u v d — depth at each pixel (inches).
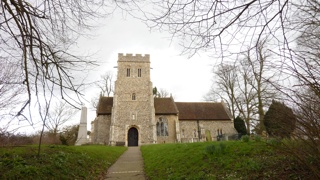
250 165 308.0
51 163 360.5
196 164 384.2
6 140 395.2
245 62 183.9
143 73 1526.8
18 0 158.6
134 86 1487.5
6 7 158.4
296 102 163.9
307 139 173.3
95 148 684.1
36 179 298.7
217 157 381.7
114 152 728.3
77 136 1192.8
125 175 443.2
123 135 1373.0
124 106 1434.5
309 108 161.6
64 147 510.0
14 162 321.1
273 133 205.6
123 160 625.3
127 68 1525.6
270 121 198.8
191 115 1561.3
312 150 175.2
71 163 407.2
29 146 427.8
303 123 164.9
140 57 1552.7
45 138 771.4
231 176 301.3
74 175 367.2
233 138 941.8
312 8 148.6
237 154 370.0
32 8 169.6
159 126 1482.5
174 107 1542.8
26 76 166.9
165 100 1603.1
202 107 1638.8
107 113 1450.5
